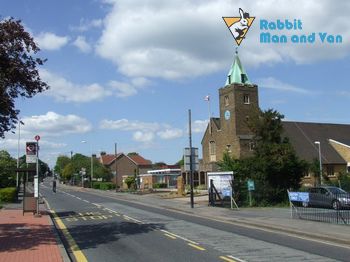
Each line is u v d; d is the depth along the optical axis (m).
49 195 56.84
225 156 38.19
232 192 33.06
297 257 12.33
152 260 12.05
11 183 54.34
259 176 34.19
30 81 16.25
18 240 15.86
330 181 52.03
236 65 62.50
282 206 33.09
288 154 34.31
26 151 26.41
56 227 20.81
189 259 12.14
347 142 64.75
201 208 32.12
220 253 13.09
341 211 25.83
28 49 15.98
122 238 16.67
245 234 17.72
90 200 44.56
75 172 117.75
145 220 23.91
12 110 16.42
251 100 61.50
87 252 13.66
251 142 37.28
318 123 67.69
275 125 35.91
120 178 116.50
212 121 65.69
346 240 15.05
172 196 47.53
